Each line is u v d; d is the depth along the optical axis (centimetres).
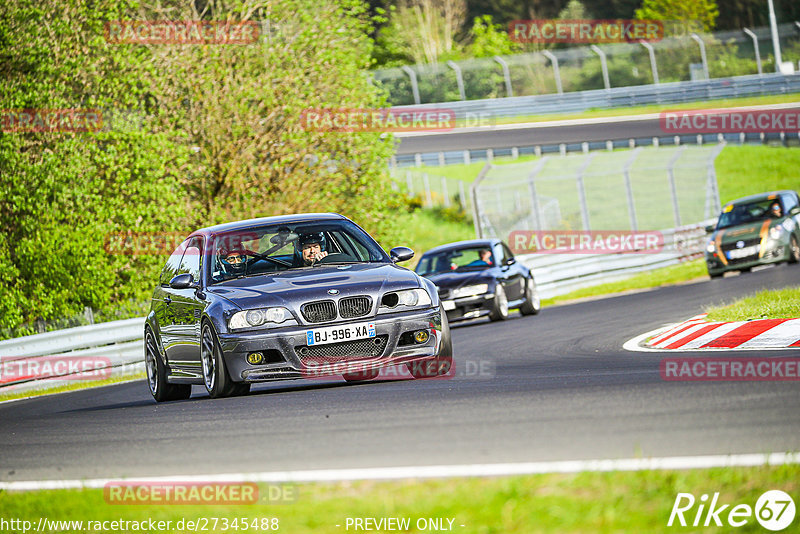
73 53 7350
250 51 8388
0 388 5169
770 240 7431
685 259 9788
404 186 9400
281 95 8450
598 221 14375
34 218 6900
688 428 1833
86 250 6894
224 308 2948
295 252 3259
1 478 2017
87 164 7081
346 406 2503
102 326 5647
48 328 6638
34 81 7019
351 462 1761
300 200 8556
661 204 14862
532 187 11269
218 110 8206
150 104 8081
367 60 9094
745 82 18362
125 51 7506
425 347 2975
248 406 2714
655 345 3731
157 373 3550
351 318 2905
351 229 3388
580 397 2323
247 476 1689
